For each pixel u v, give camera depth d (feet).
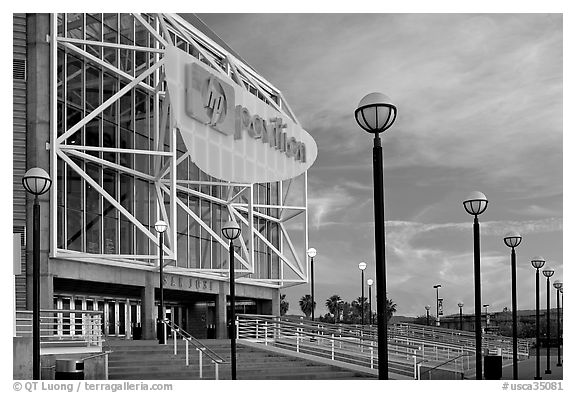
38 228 57.52
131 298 139.95
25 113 104.94
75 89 113.39
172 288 134.00
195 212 148.97
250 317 119.03
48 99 105.60
